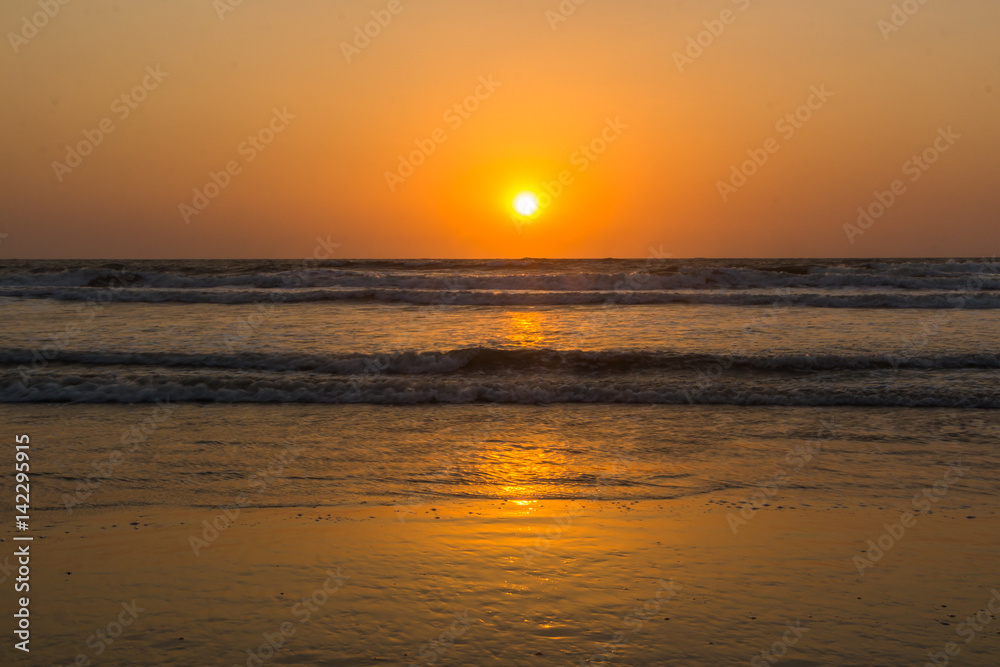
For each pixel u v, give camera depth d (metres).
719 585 4.36
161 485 6.79
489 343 15.48
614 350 13.87
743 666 3.36
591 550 4.98
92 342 15.38
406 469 7.46
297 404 11.06
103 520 5.70
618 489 6.77
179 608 3.94
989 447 8.35
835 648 3.55
